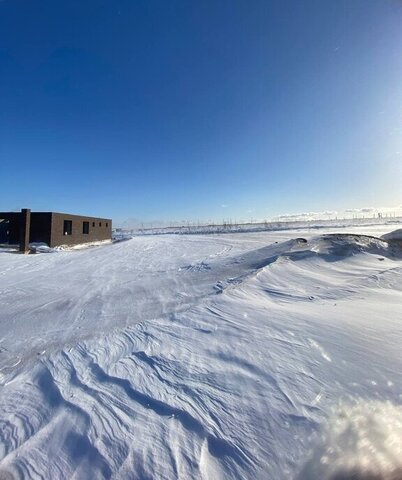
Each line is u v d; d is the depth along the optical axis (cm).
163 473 182
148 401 250
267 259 831
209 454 194
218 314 449
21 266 1301
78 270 1151
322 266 741
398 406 222
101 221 2852
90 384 285
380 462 180
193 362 308
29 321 549
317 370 275
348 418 214
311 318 403
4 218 2170
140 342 373
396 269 673
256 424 215
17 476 187
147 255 1570
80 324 512
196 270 928
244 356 311
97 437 214
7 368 354
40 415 246
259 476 176
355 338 334
